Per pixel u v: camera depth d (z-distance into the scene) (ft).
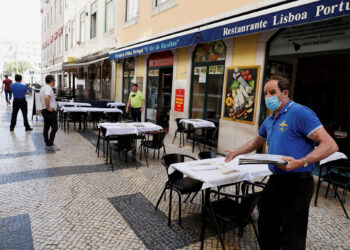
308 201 6.37
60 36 80.28
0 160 16.83
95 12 50.52
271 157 5.90
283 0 15.78
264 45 17.72
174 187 10.11
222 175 8.66
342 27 13.70
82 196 12.18
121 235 9.20
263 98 18.08
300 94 23.68
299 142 6.23
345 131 19.29
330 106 22.47
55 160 17.42
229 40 20.38
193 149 21.62
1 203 11.13
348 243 9.34
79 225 9.72
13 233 9.01
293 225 6.40
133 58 36.86
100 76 50.11
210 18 21.89
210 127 20.93
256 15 14.99
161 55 30.14
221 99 21.80
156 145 17.15
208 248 8.69
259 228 7.24
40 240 8.70
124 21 38.52
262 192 7.37
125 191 13.00
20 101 25.98
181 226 9.95
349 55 20.90
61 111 30.50
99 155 19.27
